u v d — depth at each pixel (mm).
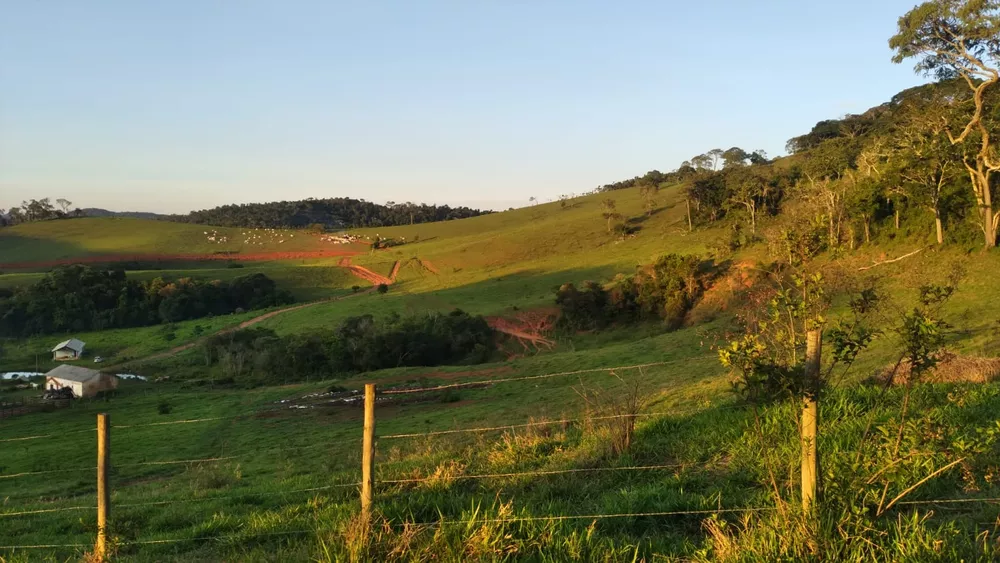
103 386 56781
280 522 7219
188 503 10109
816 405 4734
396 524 6160
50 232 158375
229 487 12891
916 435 4824
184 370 67438
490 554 5051
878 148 55281
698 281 62281
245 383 59000
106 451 6688
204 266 137500
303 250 152250
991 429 4645
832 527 4625
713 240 83812
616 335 63406
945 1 34906
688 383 21391
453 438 15117
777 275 5105
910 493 5277
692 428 9164
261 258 146625
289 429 34406
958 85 45250
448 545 5203
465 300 84188
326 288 115125
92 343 85812
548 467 8344
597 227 117312
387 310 83188
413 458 11438
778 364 4758
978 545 4363
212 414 42562
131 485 19406
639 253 92500
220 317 97750
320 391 47125
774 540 4590
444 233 163125
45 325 92875
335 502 8125
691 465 7430
